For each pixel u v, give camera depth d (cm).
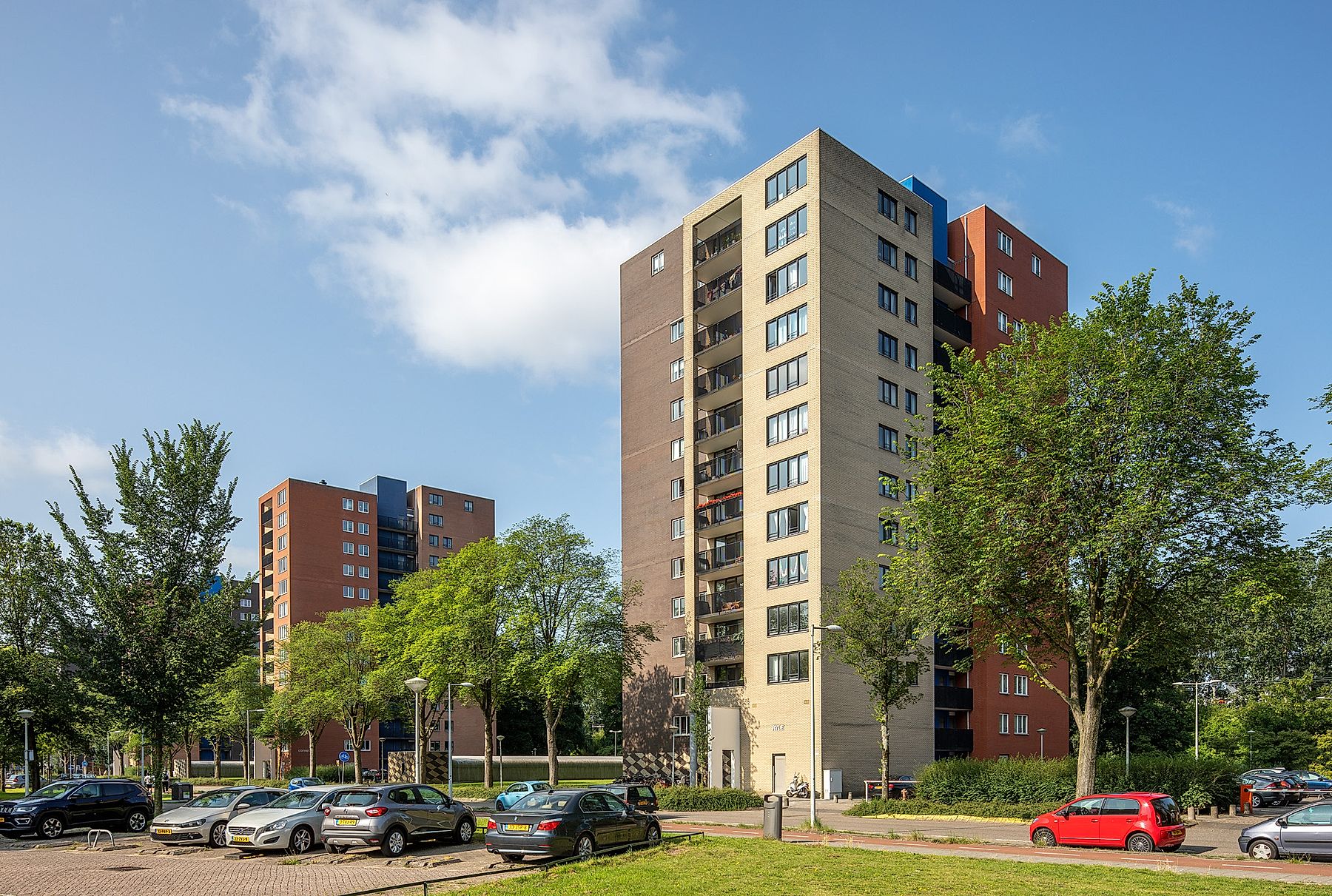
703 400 6644
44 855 2759
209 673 3709
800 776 5478
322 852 2753
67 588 3591
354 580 11919
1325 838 2472
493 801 5125
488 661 5759
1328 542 3469
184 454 3756
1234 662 7700
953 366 4153
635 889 1864
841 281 5997
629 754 7038
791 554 5784
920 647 4784
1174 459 3438
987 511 3672
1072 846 2878
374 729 11419
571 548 5956
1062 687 6856
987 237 6969
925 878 1989
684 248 6919
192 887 2098
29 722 5119
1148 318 3572
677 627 6850
